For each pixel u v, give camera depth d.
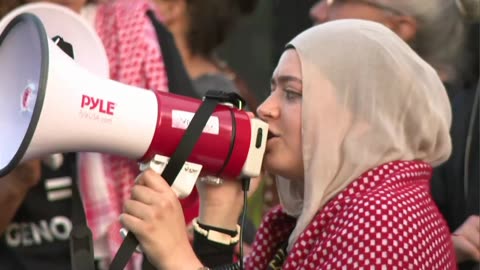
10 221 10.41
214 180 8.56
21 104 8.08
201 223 8.87
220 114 8.34
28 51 8.14
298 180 8.64
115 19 10.88
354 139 8.21
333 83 8.29
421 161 8.51
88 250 8.86
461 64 11.06
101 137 7.98
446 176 10.51
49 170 10.51
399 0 10.88
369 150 8.19
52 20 9.63
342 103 8.27
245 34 17.08
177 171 8.16
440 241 8.11
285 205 8.89
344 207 8.05
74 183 9.02
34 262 10.54
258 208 12.50
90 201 10.53
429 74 8.49
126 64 10.77
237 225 8.97
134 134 8.05
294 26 15.59
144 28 10.88
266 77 17.02
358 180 8.17
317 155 8.21
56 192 10.53
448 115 8.68
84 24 9.70
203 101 8.28
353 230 7.83
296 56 8.45
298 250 8.15
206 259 8.84
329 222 8.11
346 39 8.35
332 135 8.24
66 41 9.62
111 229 10.55
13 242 10.53
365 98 8.23
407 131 8.36
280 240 9.12
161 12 13.13
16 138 7.96
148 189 8.13
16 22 8.16
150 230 8.08
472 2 10.74
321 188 8.20
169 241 8.11
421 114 8.31
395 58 8.30
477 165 10.22
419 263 7.79
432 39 11.02
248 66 17.12
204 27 13.33
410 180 8.24
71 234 8.87
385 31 8.56
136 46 10.80
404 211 7.88
